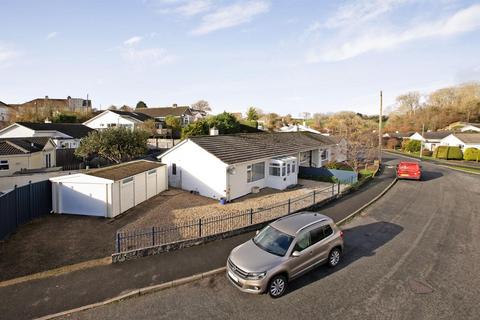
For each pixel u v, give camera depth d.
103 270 9.84
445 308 7.60
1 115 69.44
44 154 31.48
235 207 17.30
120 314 7.64
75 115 58.44
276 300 8.09
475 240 12.00
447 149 45.94
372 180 25.00
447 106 85.81
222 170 18.62
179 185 21.59
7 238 12.70
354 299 8.06
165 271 9.73
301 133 35.97
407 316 7.32
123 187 16.31
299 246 8.85
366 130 45.91
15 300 8.24
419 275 9.26
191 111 68.75
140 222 14.67
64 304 8.06
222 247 11.46
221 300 8.17
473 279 8.98
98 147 26.17
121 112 51.75
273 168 22.41
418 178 25.05
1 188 22.91
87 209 15.73
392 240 12.09
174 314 7.59
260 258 8.53
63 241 12.38
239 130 42.16
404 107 99.81
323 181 25.27
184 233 12.96
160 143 42.38
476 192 20.66
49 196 16.30
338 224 14.08
